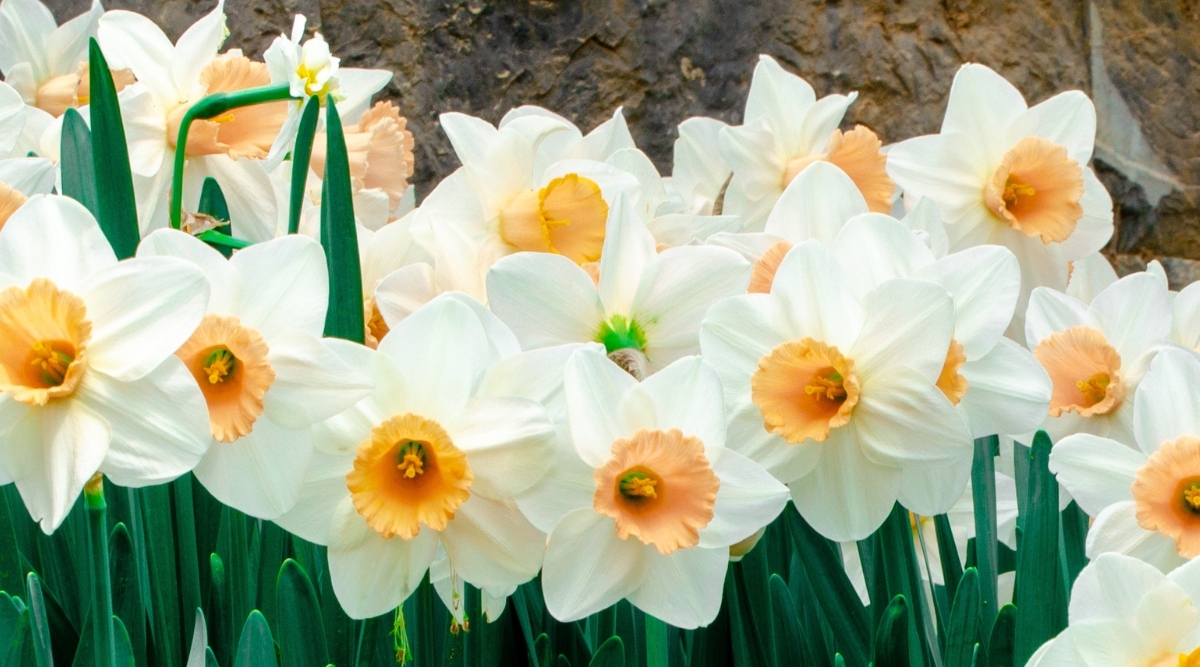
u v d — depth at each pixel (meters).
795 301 0.92
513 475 0.87
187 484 0.96
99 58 0.93
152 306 0.84
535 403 0.87
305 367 0.87
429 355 0.88
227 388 0.87
